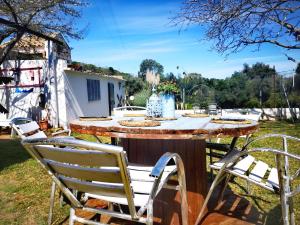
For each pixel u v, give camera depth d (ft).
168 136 7.05
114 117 11.68
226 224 8.77
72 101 38.58
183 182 6.62
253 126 8.03
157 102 10.61
